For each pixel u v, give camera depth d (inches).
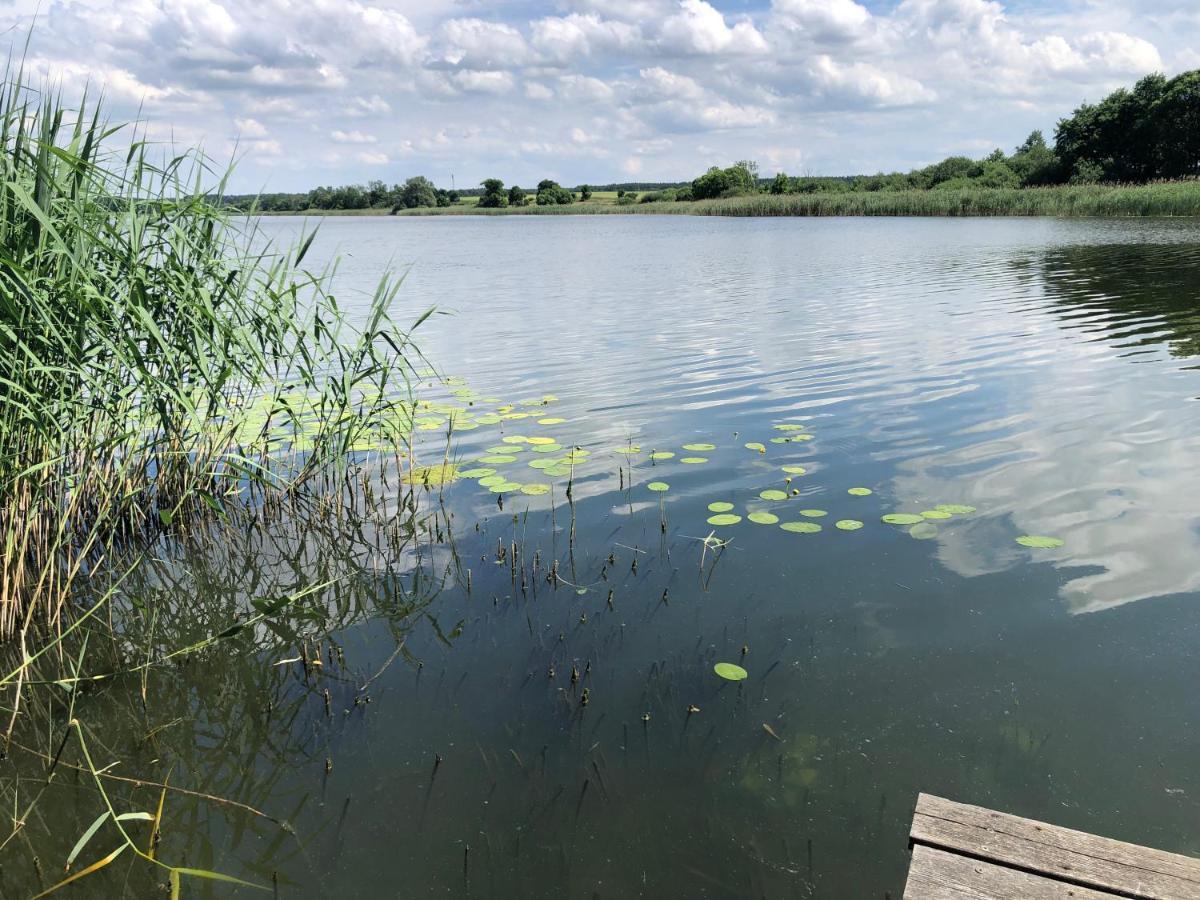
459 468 213.9
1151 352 313.6
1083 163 1836.9
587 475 205.5
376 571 161.9
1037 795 95.3
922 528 166.4
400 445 234.7
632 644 130.6
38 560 152.0
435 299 538.9
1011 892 74.0
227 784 103.3
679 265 748.6
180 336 163.3
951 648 124.8
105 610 151.6
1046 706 111.0
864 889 84.1
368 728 113.5
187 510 191.8
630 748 106.7
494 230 1640.0
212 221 171.5
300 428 221.6
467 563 162.4
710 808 95.8
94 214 147.9
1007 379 282.7
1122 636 126.1
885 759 102.4
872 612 135.9
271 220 1390.3
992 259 685.9
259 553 174.7
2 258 122.1
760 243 1005.8
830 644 127.5
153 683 127.5
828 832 91.6
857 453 213.5
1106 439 214.8
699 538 166.7
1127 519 165.8
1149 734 105.0
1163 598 136.0
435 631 138.3
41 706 122.1
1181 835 88.7
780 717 111.1
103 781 104.6
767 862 87.8
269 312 185.0
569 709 115.3
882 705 112.6
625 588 148.3
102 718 118.7
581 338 389.4
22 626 143.4
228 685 126.1
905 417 243.8
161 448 191.0
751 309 465.1
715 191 2726.4
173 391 152.0
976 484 188.4
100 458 173.0
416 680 124.3
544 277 672.4
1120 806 93.2
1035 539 158.2
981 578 145.3
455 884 86.3
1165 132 1755.7
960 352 329.4
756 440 227.9
